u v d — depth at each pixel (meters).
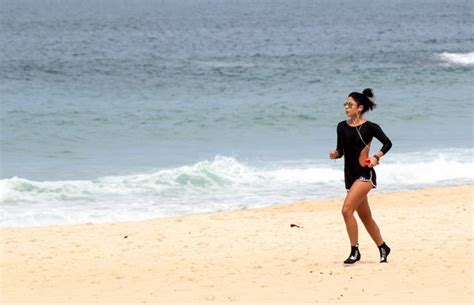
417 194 33.41
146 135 51.69
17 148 46.69
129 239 23.81
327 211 29.45
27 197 32.53
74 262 20.84
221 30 191.00
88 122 56.28
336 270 18.89
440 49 129.00
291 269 19.31
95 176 38.41
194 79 86.94
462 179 37.22
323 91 75.88
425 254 20.45
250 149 46.31
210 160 42.78
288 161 41.69
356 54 119.31
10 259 21.20
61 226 26.25
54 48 135.75
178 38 162.38
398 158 41.69
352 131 18.09
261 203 32.50
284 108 62.72
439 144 46.50
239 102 67.38
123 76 90.50
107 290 17.81
